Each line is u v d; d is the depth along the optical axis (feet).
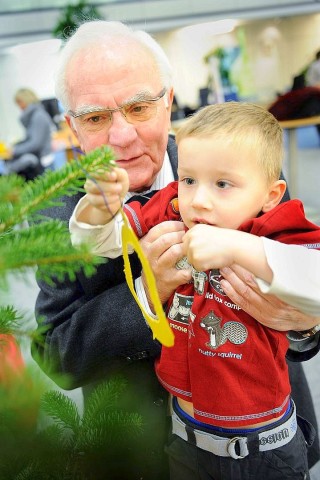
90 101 3.07
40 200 1.73
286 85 29.19
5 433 1.94
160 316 1.79
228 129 2.37
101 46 3.09
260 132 2.42
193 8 29.91
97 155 1.77
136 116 3.16
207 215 2.41
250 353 2.51
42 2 26.71
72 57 3.14
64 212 3.18
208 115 2.50
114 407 2.27
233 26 29.94
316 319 2.43
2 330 1.76
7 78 26.40
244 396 2.56
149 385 3.07
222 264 2.14
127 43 3.14
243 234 2.19
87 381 3.14
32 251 1.62
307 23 30.50
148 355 3.01
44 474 1.93
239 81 30.04
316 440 3.77
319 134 24.77
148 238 2.62
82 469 2.01
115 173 1.97
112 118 3.12
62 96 3.25
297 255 2.15
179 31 30.12
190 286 2.64
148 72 3.15
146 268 1.78
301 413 3.71
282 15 30.86
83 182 1.78
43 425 2.11
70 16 7.60
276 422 2.67
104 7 27.73
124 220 2.02
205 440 2.72
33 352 2.15
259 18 30.01
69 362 3.00
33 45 25.93
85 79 3.06
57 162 20.42
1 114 26.78
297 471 2.77
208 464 2.78
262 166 2.42
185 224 2.55
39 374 1.81
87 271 1.70
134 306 2.94
